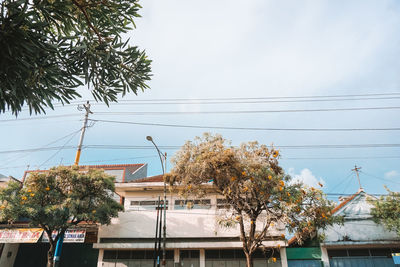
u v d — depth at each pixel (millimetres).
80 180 19484
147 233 22141
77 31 5898
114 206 21125
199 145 16938
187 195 17266
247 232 21047
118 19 6141
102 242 22281
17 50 4359
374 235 20484
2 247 23797
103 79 6176
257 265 20641
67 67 5609
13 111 5016
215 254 21359
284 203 15391
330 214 17297
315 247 21328
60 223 18016
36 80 4980
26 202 17828
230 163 15148
